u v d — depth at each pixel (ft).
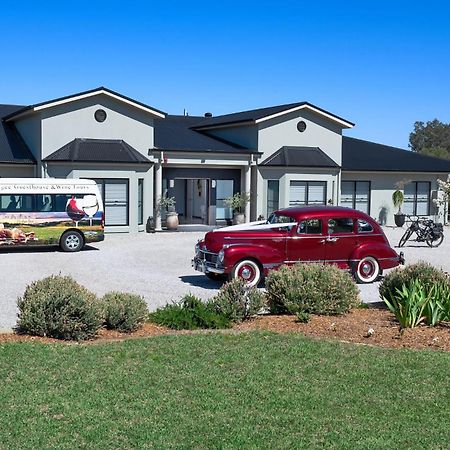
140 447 19.06
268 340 32.32
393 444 19.67
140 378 25.57
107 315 34.96
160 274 60.59
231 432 20.27
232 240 53.21
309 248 54.60
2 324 38.27
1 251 75.46
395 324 36.50
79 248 76.23
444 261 72.13
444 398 24.00
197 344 31.32
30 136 97.81
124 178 94.02
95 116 95.14
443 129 320.91
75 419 21.06
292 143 109.40
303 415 21.89
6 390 23.84
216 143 110.22
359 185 118.21
